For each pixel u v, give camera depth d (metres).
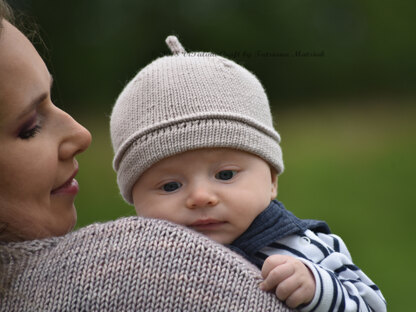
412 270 5.21
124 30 14.99
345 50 17.27
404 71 17.47
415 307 4.58
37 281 1.46
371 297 1.85
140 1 14.99
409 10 17.52
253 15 16.19
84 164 9.26
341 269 1.91
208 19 15.62
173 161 1.95
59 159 1.72
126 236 1.51
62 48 14.80
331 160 10.21
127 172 2.03
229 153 1.96
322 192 8.05
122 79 14.80
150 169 1.99
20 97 1.56
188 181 1.94
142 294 1.42
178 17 15.21
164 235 1.51
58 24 14.84
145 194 2.00
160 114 1.97
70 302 1.41
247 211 1.94
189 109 1.95
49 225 1.70
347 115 14.56
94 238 1.51
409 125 12.95
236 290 1.47
